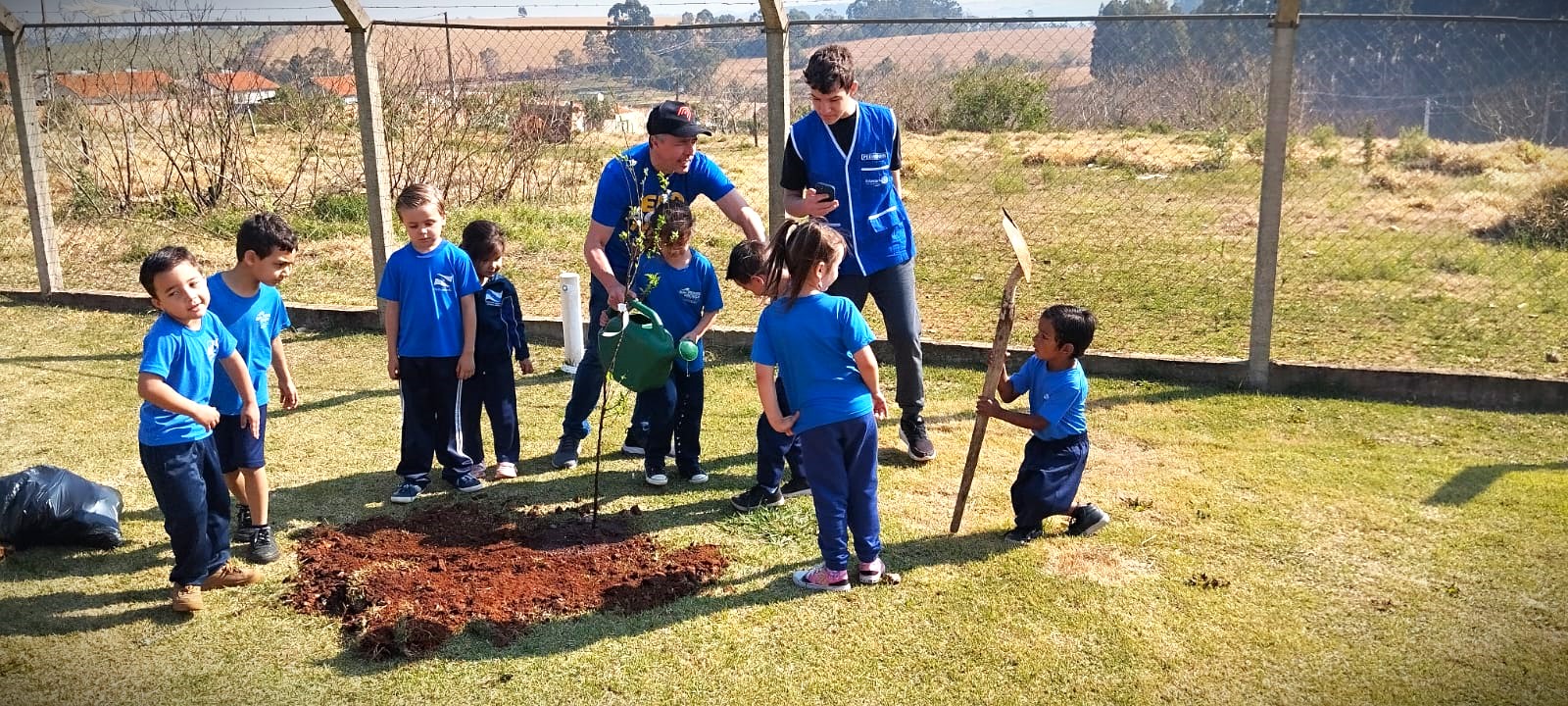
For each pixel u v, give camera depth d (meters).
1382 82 13.39
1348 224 11.84
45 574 4.40
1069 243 11.20
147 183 13.48
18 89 8.63
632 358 4.82
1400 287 9.02
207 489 4.14
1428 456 5.50
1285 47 6.18
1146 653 3.74
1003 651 3.76
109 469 5.53
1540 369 6.67
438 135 13.98
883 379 6.94
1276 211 6.38
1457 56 12.74
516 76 12.26
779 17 7.06
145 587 4.30
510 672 3.67
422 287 4.99
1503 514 4.79
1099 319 8.17
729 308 8.72
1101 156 14.98
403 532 4.77
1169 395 6.55
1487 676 3.58
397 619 3.95
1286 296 8.75
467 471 5.27
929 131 13.39
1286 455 5.55
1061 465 4.54
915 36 8.78
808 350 4.10
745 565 4.46
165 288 3.82
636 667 3.70
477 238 5.26
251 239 4.32
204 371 4.01
